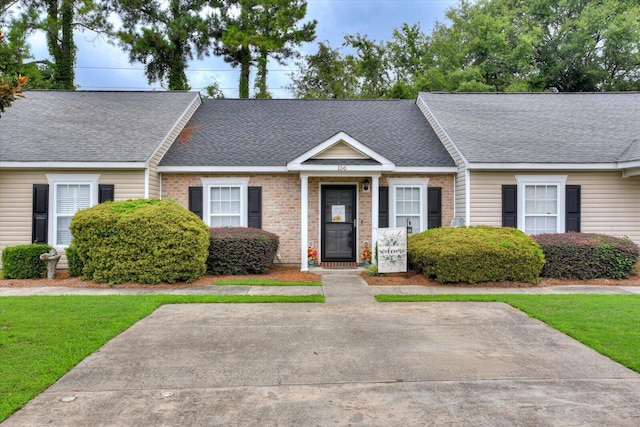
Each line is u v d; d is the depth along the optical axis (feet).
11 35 77.15
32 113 48.32
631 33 98.73
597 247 36.42
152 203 37.04
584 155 41.52
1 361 17.28
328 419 13.14
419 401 14.33
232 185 43.83
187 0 94.63
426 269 35.81
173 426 12.73
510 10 114.42
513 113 51.83
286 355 18.61
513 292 31.73
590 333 21.22
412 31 118.11
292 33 95.30
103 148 41.22
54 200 40.78
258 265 38.86
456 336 21.27
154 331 21.89
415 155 45.62
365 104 59.41
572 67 104.12
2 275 37.42
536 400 14.40
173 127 46.52
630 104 54.29
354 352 18.98
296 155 44.65
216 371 16.84
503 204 41.88
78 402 14.20
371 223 44.88
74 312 24.75
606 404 14.12
